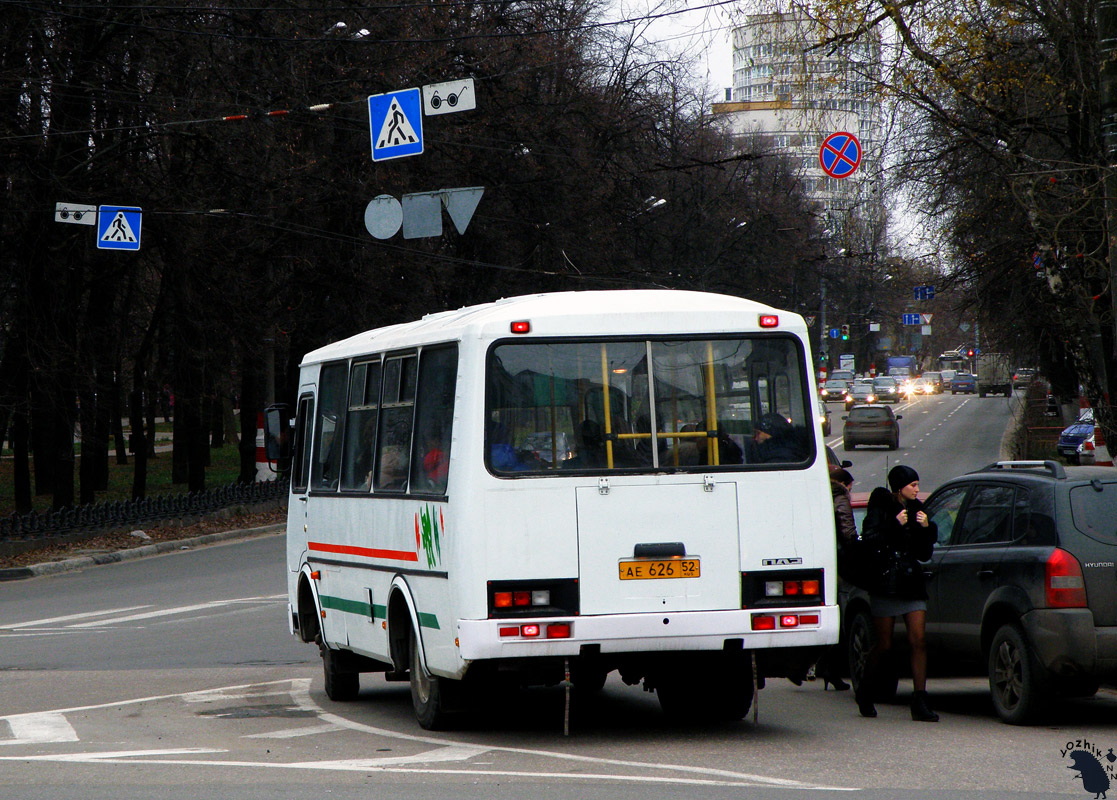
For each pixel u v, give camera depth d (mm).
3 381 34344
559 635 10070
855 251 26516
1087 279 20344
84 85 30391
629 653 10414
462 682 10922
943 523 12539
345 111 37656
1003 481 11812
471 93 22750
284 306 40406
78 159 31875
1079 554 10719
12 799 8312
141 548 32500
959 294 31469
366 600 12336
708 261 58688
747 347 10703
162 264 36312
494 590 10047
